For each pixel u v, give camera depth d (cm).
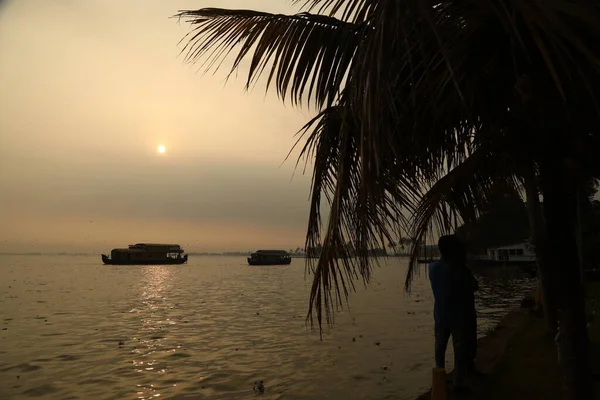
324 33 353
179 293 4212
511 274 5722
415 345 1408
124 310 2800
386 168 352
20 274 8144
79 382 1122
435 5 277
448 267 547
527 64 300
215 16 374
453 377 585
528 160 367
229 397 966
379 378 1037
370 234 371
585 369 353
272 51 361
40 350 1522
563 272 357
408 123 329
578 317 354
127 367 1268
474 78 297
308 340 1575
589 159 343
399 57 225
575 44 190
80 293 4191
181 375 1166
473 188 512
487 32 279
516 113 333
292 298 3656
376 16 225
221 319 2319
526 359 687
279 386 1021
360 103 240
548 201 357
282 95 365
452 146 409
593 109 301
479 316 2017
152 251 12544
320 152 360
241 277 7575
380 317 2106
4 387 1084
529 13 201
